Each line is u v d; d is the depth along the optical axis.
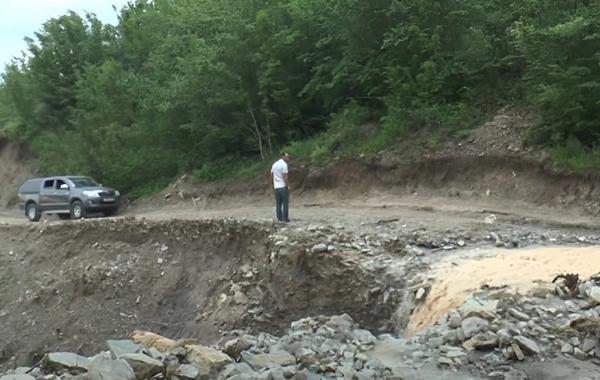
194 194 26.31
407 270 12.13
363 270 12.94
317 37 24.78
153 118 29.81
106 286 19.00
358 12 22.00
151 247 19.44
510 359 7.16
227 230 17.70
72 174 32.16
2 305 20.59
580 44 16.91
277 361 7.43
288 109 25.30
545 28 17.56
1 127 42.72
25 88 39.22
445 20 20.98
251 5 25.61
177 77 26.75
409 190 19.88
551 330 7.67
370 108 23.56
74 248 21.05
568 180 16.64
